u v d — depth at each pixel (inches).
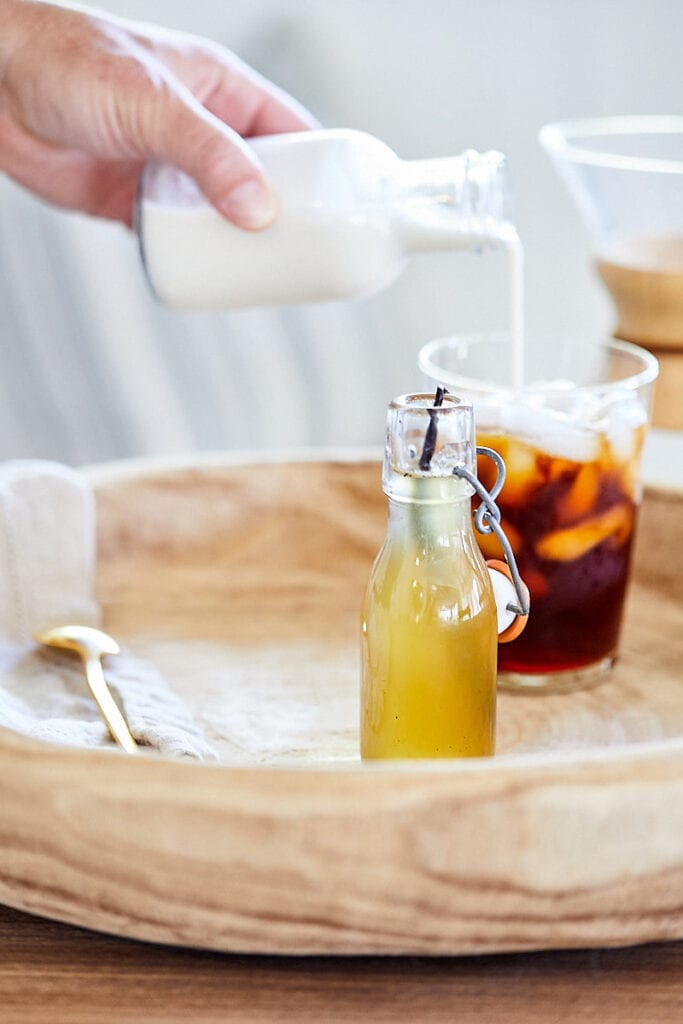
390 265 44.0
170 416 75.7
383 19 73.6
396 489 39.0
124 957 37.9
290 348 76.2
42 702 42.5
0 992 37.3
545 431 41.7
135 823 36.2
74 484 45.7
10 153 49.3
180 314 74.7
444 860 35.9
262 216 42.9
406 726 39.3
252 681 43.9
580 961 37.8
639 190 48.5
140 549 47.9
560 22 74.6
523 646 43.1
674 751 36.2
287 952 36.9
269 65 73.9
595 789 35.8
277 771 36.0
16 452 75.1
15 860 37.1
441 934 36.4
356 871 36.0
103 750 36.6
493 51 74.8
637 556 46.8
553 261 78.1
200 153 43.0
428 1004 37.0
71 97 44.9
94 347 74.7
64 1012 36.9
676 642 45.1
